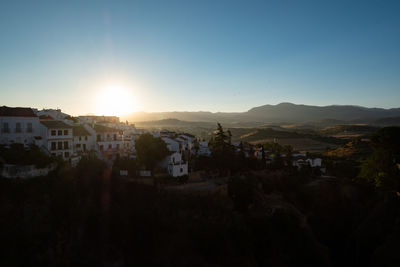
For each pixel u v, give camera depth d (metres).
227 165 60.84
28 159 37.38
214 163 60.81
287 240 39.12
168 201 39.38
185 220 36.16
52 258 29.39
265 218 41.19
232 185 44.50
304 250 38.62
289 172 66.75
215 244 33.38
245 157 68.00
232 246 34.38
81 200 36.47
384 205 45.31
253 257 35.69
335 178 68.12
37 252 29.12
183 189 46.41
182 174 53.56
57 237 31.39
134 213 35.00
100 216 34.28
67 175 40.59
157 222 34.25
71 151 50.59
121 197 38.69
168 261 31.69
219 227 35.59
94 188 39.34
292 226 40.34
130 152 64.25
